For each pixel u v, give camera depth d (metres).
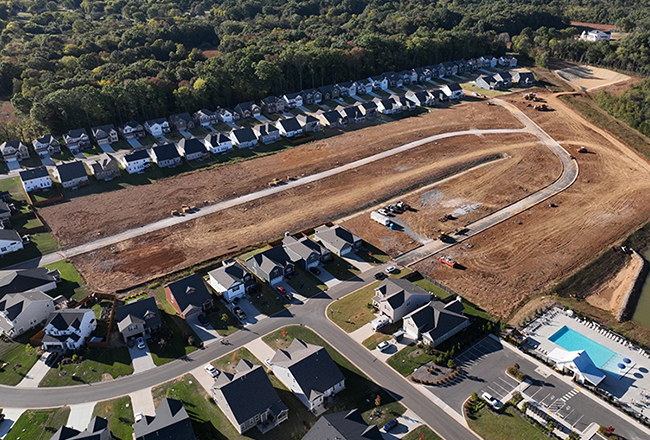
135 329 67.44
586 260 86.06
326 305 74.69
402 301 70.88
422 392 58.97
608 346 66.44
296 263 84.44
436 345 65.94
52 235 94.25
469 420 55.16
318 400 56.88
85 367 63.34
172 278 81.62
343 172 119.25
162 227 96.94
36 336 67.25
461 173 119.06
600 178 115.69
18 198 107.06
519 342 66.25
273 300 75.94
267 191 110.75
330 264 85.06
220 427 54.31
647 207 103.06
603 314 73.56
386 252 88.50
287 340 67.62
